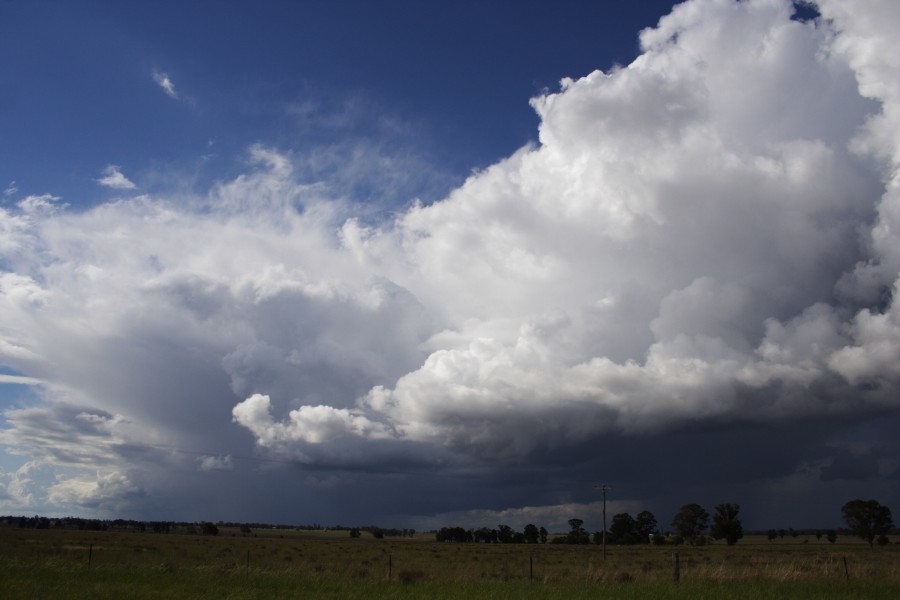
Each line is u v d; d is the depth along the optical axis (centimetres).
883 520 13600
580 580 3516
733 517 14638
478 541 17838
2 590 2492
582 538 17288
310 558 6694
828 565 4409
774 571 3553
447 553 8856
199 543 9975
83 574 3197
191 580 3069
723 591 2803
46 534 10775
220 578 3183
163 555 6269
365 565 5266
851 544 16825
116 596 2445
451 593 2739
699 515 15375
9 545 6588
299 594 2653
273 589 2808
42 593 2417
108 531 16600
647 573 3888
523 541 17562
